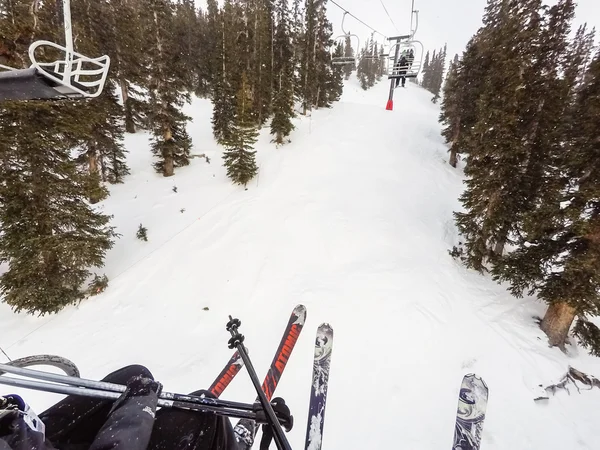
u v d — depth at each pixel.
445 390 7.44
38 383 1.09
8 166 8.83
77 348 8.43
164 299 10.42
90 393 1.09
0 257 8.97
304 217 14.38
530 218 9.48
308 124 27.83
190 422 1.10
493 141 11.14
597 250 8.36
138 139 24.98
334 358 8.02
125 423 0.83
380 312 9.50
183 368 7.78
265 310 9.83
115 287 10.81
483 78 19.97
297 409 6.79
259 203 15.79
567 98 10.92
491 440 6.64
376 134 26.94
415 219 15.27
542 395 7.64
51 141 8.82
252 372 1.58
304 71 29.72
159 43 17.12
